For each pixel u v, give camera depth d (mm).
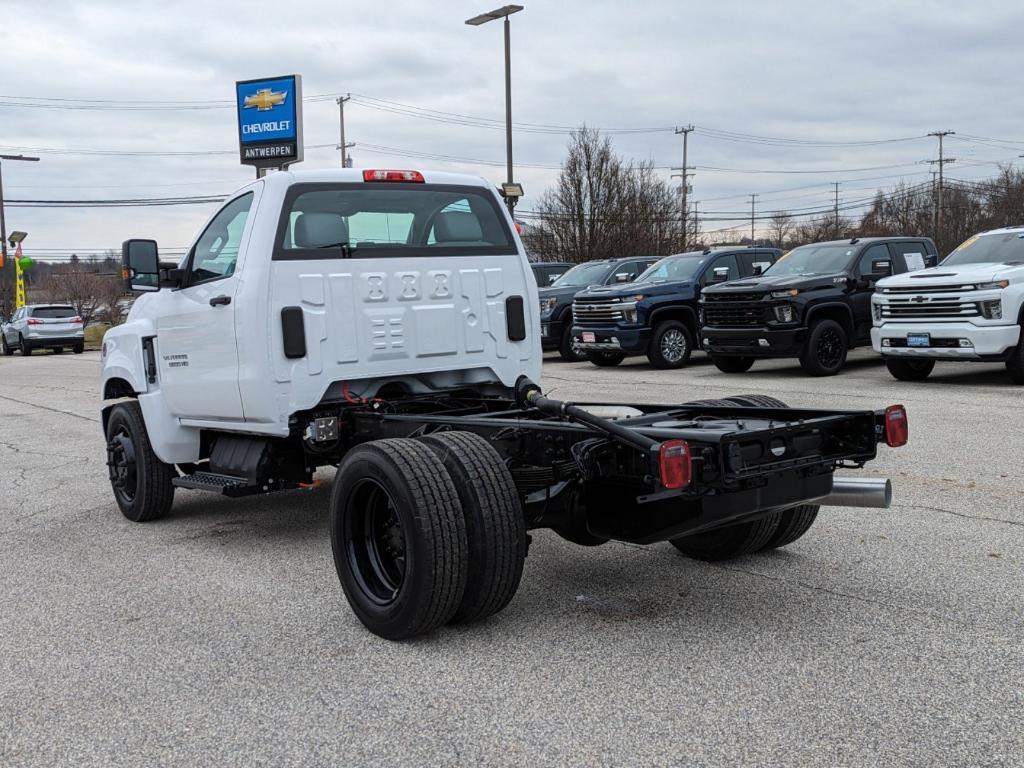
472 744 3230
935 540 5430
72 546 6156
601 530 4449
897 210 65500
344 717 3479
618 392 12336
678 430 4102
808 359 13109
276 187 5262
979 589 4582
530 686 3678
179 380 5957
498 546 4047
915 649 3887
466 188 5855
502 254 5918
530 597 4738
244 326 5230
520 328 5969
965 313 11242
